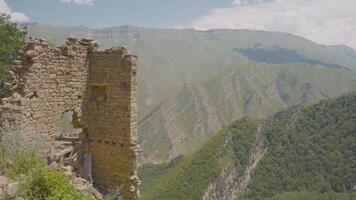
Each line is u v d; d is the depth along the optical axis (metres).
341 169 118.31
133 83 17.91
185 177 120.75
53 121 16.22
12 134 12.92
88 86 18.16
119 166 17.98
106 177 18.22
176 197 112.88
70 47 16.98
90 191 14.58
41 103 15.38
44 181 10.84
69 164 16.48
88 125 18.31
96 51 18.08
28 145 13.29
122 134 17.91
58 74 16.38
